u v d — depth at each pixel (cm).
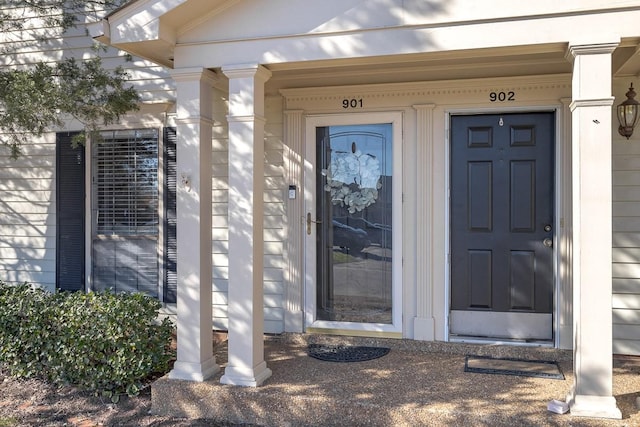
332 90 536
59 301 488
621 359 480
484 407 361
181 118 419
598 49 345
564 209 487
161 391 410
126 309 450
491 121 509
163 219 602
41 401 438
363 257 540
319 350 509
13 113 450
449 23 369
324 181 550
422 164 516
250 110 406
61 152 632
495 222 510
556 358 477
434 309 515
